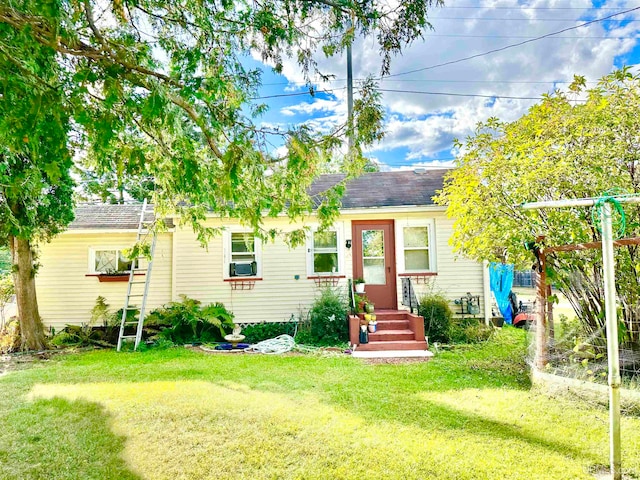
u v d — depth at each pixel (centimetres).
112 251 1106
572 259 559
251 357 800
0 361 819
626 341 528
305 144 346
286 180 469
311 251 1079
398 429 420
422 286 1044
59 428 429
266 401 507
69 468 349
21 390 571
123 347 930
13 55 255
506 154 607
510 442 388
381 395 534
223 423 436
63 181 833
